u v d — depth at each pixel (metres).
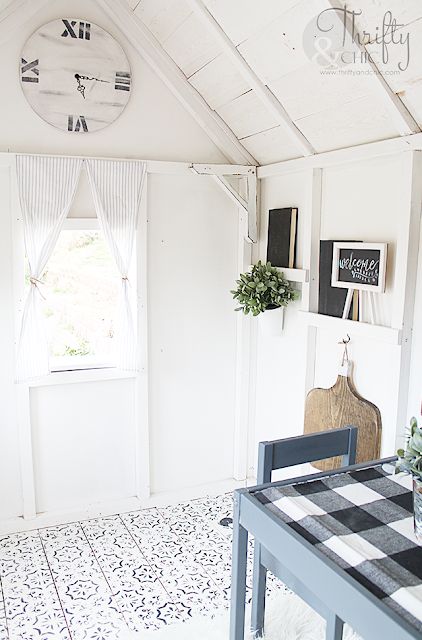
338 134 2.42
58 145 2.80
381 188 2.34
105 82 2.82
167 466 3.29
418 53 1.78
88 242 3.04
